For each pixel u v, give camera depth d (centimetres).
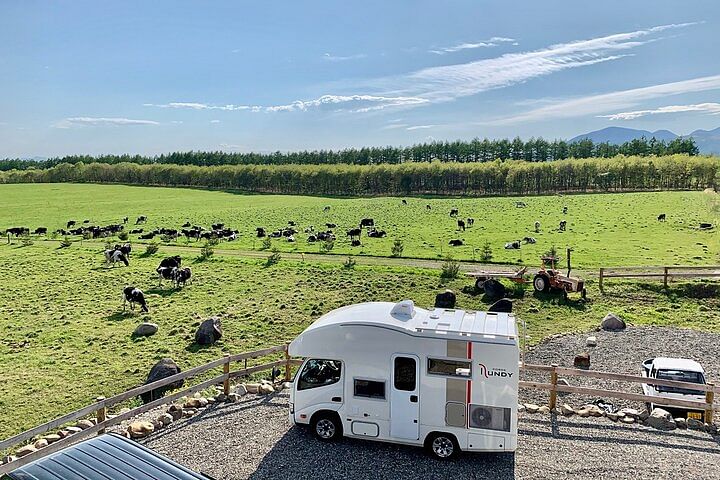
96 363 2556
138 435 1427
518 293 3659
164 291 4038
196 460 1301
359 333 1342
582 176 13175
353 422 1360
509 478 1225
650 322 3083
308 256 5228
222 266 4866
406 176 14275
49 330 3086
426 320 1374
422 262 4772
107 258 5081
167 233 6475
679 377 1833
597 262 4500
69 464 849
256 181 15725
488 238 5922
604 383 2145
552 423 1529
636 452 1348
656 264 4378
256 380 2131
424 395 1303
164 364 2289
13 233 6781
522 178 13375
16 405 2095
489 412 1271
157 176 17062
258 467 1268
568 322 3134
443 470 1263
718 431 1466
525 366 1620
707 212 7475
